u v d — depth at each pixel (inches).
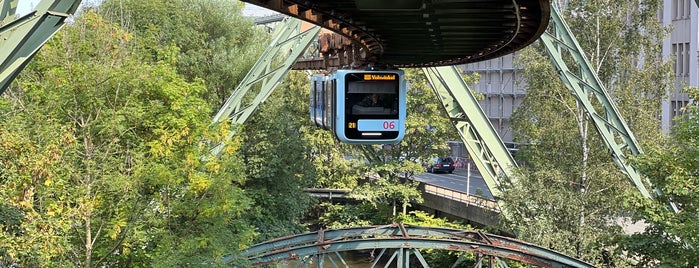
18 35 292.0
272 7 751.1
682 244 873.5
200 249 870.4
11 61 294.4
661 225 872.3
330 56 1574.8
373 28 873.5
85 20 892.0
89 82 811.4
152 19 1743.4
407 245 1123.3
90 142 786.2
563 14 1678.2
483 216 1787.6
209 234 869.2
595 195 1294.3
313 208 2222.0
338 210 2112.5
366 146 2033.7
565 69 1215.6
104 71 818.8
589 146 1498.5
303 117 2167.8
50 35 302.2
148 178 816.9
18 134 594.9
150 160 830.5
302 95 2170.3
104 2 1652.3
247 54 1813.5
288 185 1702.8
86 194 735.7
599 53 1641.2
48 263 601.0
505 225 1390.3
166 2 1806.1
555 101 1579.7
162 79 888.3
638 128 1528.1
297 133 1787.6
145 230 858.1
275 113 1729.8
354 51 1267.2
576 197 1299.2
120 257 839.1
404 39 932.6
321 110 1422.2
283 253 1080.2
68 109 811.4
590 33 1648.6
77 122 796.0
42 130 689.6
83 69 808.9
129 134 839.1
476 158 1446.9
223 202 872.9
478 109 1425.9
